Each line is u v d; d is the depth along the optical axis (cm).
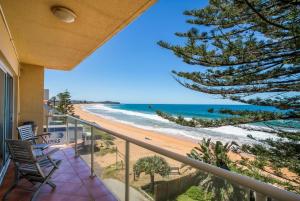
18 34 318
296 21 381
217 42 566
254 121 529
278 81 490
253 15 455
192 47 603
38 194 267
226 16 512
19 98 547
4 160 347
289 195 72
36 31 304
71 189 285
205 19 571
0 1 219
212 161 586
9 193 267
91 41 342
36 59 496
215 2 523
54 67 600
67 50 403
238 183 94
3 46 266
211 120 614
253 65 510
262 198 86
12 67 373
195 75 643
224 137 1598
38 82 579
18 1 220
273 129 520
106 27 280
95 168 332
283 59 457
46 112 663
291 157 481
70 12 233
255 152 544
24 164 263
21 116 555
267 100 520
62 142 573
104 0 210
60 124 597
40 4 225
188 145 1384
